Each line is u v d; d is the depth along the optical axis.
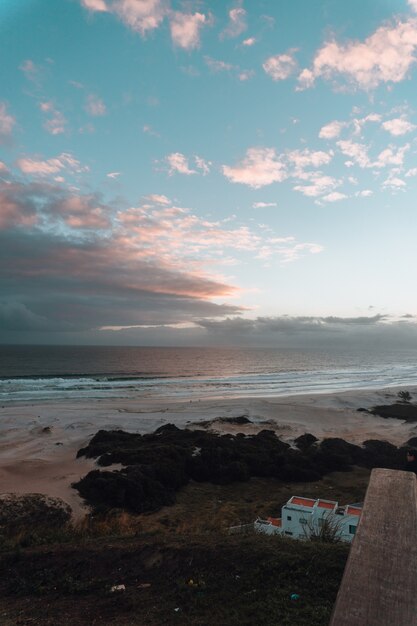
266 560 6.66
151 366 122.81
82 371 98.56
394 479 3.41
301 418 42.81
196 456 26.98
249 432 37.06
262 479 26.28
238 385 74.25
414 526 2.77
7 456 28.11
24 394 55.44
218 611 5.57
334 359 191.88
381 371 120.50
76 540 9.12
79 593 6.45
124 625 5.39
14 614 5.90
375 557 2.55
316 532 10.39
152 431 36.22
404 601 2.25
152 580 6.61
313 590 5.87
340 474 27.50
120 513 19.17
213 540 7.70
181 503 21.98
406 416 45.75
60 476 24.14
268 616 5.32
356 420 43.44
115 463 26.11
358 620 2.19
